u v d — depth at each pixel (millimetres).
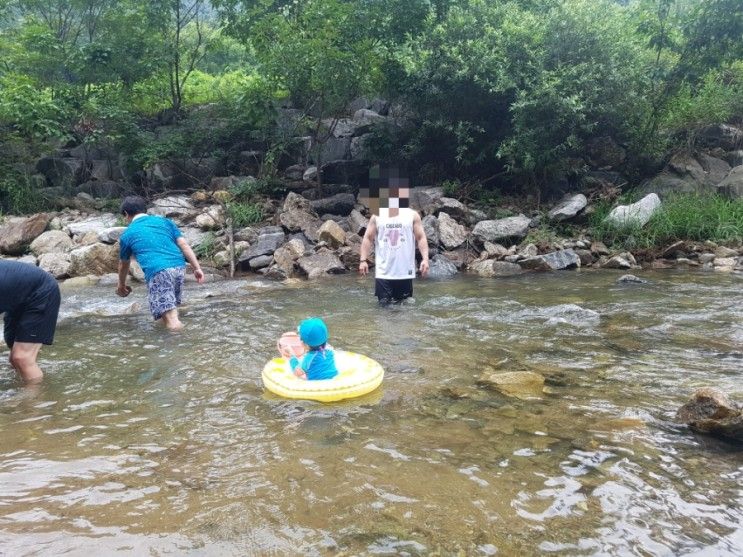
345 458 2850
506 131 11281
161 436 3158
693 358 4363
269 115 11930
